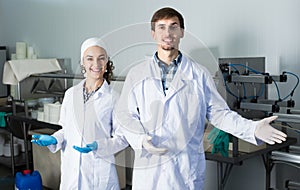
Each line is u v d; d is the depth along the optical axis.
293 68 2.36
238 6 2.56
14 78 3.64
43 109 3.24
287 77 2.39
